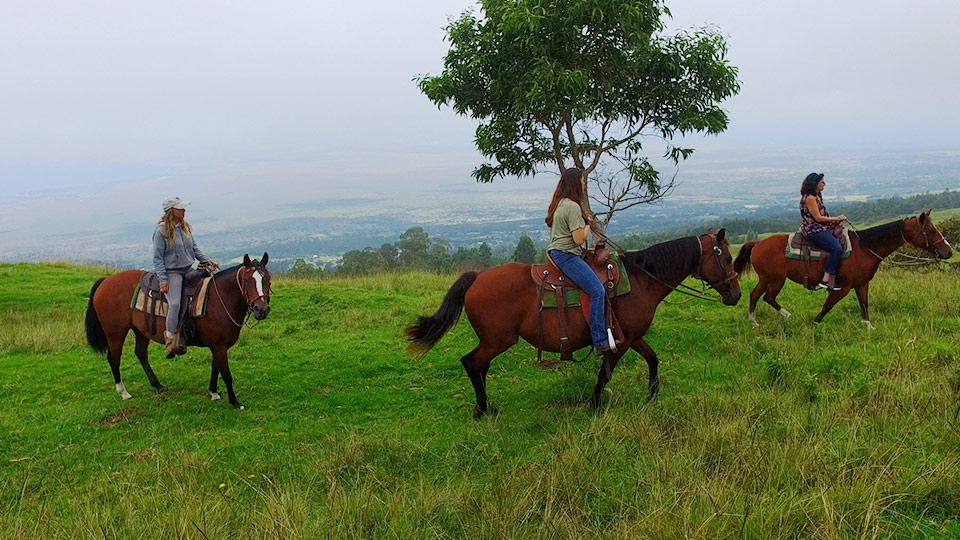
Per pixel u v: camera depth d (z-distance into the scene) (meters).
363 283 14.71
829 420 5.25
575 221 5.84
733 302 6.85
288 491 4.71
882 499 3.86
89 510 4.51
